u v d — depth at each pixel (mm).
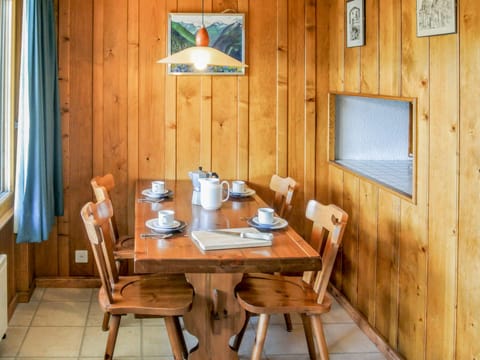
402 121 4285
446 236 2602
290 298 2842
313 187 4320
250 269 2475
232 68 4176
